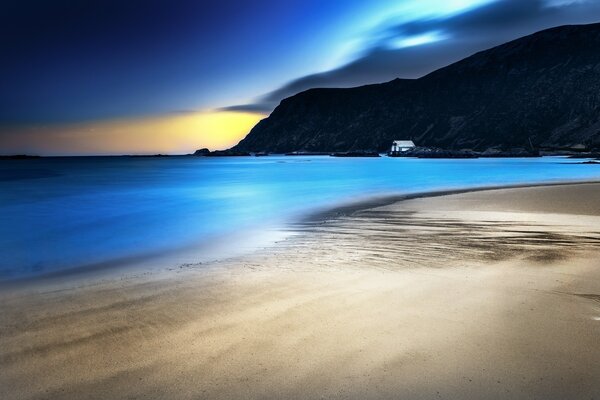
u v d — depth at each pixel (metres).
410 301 5.56
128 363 4.05
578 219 12.94
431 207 17.23
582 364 3.76
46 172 70.06
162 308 5.65
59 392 3.58
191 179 48.84
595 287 6.01
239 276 7.24
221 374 3.79
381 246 9.52
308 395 3.42
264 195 27.03
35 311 5.73
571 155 137.00
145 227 14.76
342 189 30.61
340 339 4.43
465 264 7.56
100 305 5.91
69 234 13.52
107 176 56.62
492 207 16.55
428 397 3.33
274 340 4.47
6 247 11.41
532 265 7.35
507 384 3.47
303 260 8.36
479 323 4.75
